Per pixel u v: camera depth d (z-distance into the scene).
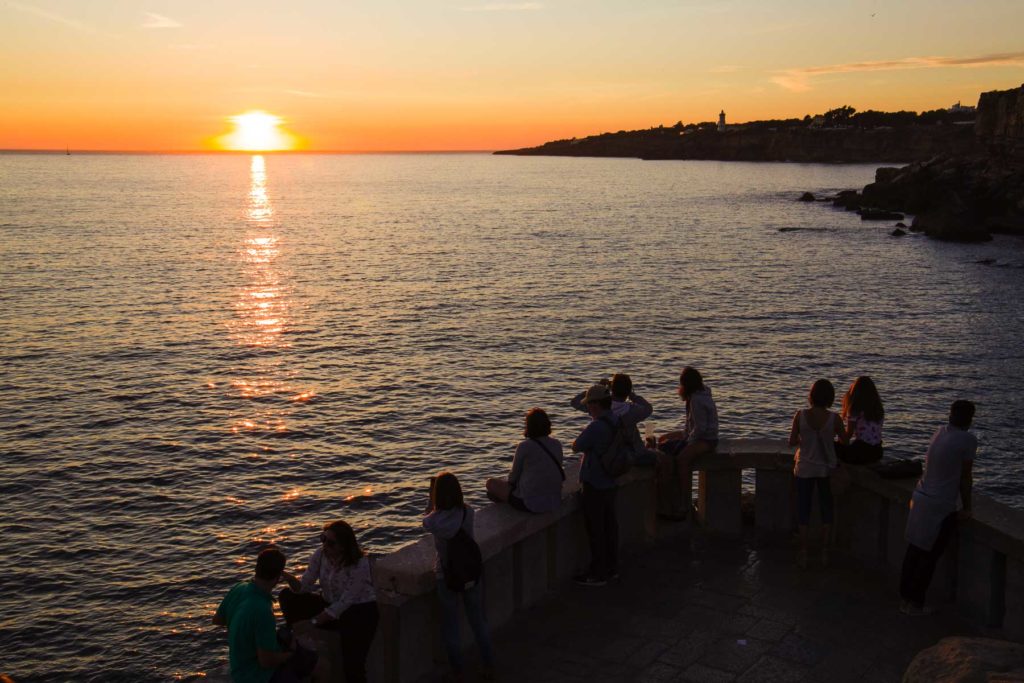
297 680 6.19
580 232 117.75
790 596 8.55
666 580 8.91
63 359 45.94
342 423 35.44
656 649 7.61
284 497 27.91
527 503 8.10
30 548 24.17
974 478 28.91
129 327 54.59
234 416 36.38
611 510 8.71
